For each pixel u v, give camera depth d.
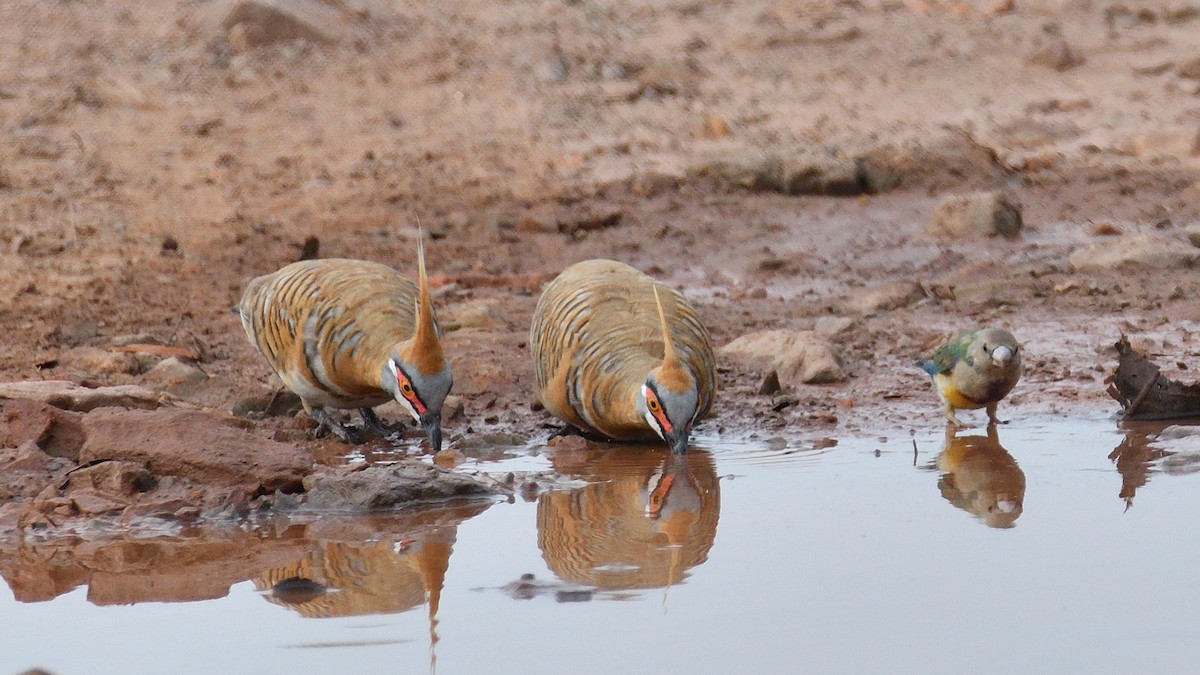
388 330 13.77
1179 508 11.38
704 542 10.69
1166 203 25.03
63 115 30.91
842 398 16.00
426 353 13.20
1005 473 12.70
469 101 31.92
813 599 9.31
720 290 21.52
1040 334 18.48
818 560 10.16
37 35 36.03
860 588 9.52
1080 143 29.30
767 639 8.61
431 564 10.38
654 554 10.43
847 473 12.85
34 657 8.70
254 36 35.06
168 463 12.51
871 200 25.94
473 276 21.70
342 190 26.55
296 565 10.48
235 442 12.73
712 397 14.41
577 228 24.58
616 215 24.88
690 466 13.24
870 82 33.34
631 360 13.71
